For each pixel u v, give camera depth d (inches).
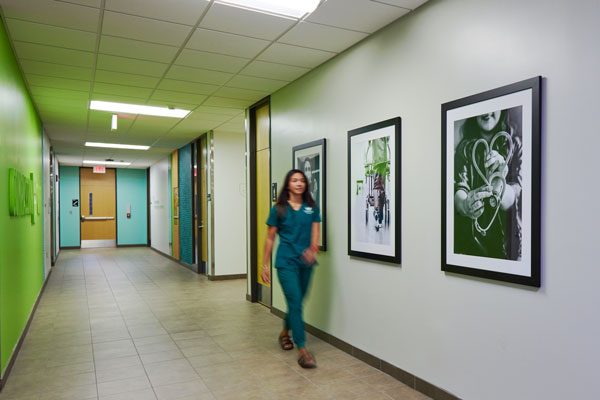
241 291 245.1
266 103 199.9
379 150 120.2
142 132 283.9
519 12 82.0
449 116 96.8
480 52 90.4
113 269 336.2
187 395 106.3
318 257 153.2
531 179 78.9
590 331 70.9
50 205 327.3
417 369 107.9
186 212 340.8
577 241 72.7
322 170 148.4
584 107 71.4
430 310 103.9
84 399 104.2
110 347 144.2
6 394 107.0
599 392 69.7
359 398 103.8
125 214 532.4
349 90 135.0
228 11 108.3
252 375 119.0
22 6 103.3
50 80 164.2
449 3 97.8
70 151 376.2
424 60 105.1
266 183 203.3
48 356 135.2
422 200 106.3
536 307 79.4
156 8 105.8
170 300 220.5
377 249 121.2
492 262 86.7
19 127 147.9
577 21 72.3
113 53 136.6
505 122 83.8
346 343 136.9
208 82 170.6
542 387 78.3
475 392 91.7
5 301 116.3
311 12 109.2
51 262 339.3
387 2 103.9
